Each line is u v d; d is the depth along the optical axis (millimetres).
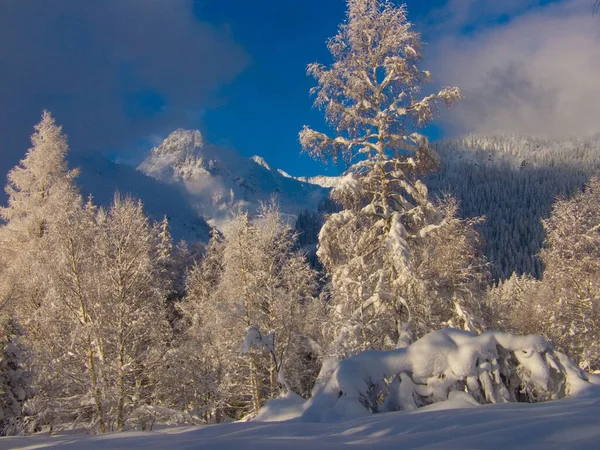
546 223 19672
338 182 11734
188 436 4160
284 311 16703
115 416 13445
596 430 2961
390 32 11641
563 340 18875
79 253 13633
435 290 11906
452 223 11906
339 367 5734
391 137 11805
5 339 15664
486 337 5902
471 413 4031
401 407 5504
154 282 15133
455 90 11172
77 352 13375
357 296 11883
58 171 19609
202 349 17125
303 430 4152
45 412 13062
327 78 11875
